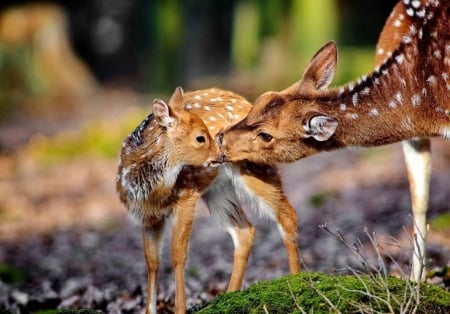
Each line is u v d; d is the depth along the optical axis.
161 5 39.97
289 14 34.06
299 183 20.98
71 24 52.09
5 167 25.38
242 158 8.99
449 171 18.48
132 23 53.03
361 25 43.19
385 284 7.04
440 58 8.90
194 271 13.08
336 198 18.22
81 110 37.88
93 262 15.06
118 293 11.64
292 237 9.48
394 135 9.02
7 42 40.75
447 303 7.29
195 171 9.12
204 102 9.85
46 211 20.16
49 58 41.50
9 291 12.55
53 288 13.00
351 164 22.08
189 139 8.96
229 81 35.66
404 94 8.92
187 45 44.97
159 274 13.20
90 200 20.92
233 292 7.56
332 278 7.49
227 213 9.73
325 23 33.94
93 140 25.75
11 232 18.36
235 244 9.71
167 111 8.98
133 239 16.98
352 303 7.00
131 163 9.08
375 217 15.91
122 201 9.26
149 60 43.66
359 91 8.94
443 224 13.53
